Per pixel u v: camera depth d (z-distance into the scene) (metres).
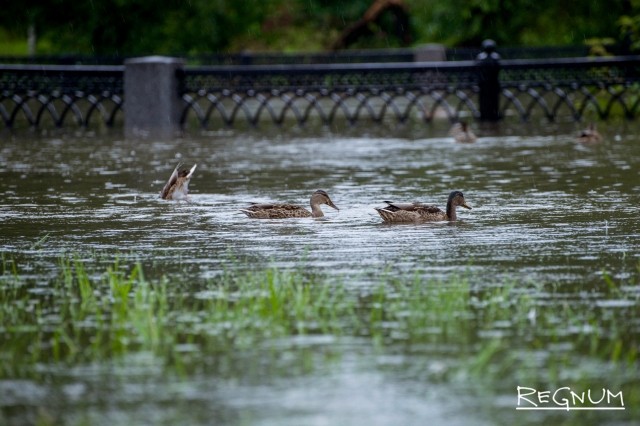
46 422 8.38
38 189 21.53
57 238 15.98
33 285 12.84
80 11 65.75
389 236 15.79
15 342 10.43
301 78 38.66
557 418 8.47
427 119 39.28
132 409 8.63
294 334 10.49
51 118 42.59
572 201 19.05
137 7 66.31
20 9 65.69
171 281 12.90
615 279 12.71
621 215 17.38
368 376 9.30
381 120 39.78
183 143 32.09
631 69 38.25
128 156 28.16
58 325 10.98
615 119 38.31
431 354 9.83
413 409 8.56
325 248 14.88
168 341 10.32
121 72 38.53
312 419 8.38
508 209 18.27
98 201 19.80
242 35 68.56
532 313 11.13
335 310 11.35
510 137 32.56
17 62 47.06
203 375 9.37
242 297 11.95
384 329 10.63
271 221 17.38
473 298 11.84
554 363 9.59
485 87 38.84
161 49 66.00
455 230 16.25
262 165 25.70
